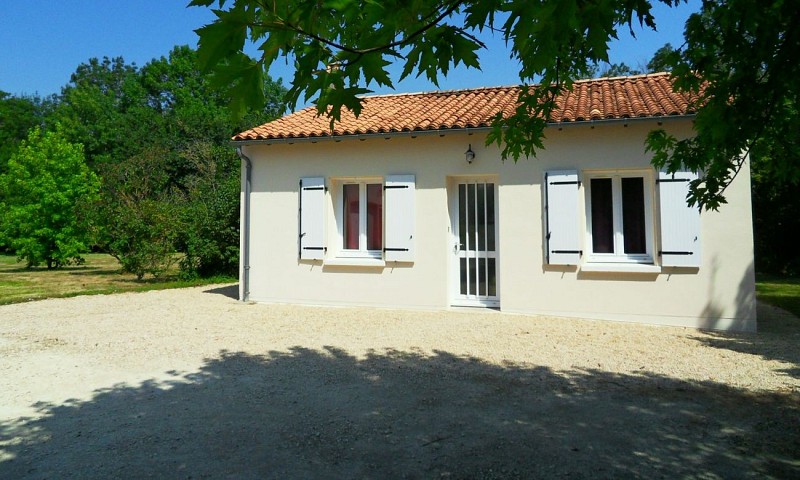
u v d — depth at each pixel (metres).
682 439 3.67
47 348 6.66
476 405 4.42
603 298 8.37
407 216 9.51
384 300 9.71
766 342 6.86
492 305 9.35
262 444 3.63
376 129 9.34
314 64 2.08
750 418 4.07
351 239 10.36
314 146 10.20
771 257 17.42
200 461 3.36
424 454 3.44
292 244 10.34
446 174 9.34
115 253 16.48
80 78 60.84
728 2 3.25
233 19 1.76
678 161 4.28
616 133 8.34
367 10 1.99
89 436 3.79
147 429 3.93
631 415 4.16
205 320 8.65
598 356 6.13
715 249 7.79
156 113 41.97
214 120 34.88
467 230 9.56
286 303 10.37
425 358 6.08
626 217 8.55
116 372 5.55
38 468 3.28
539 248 8.73
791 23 3.02
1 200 24.91
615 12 2.42
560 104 9.37
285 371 5.55
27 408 4.43
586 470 3.18
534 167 8.77
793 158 4.07
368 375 5.38
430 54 2.42
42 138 22.94
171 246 15.88
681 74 3.83
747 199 7.63
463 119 9.22
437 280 9.38
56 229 21.94
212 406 4.45
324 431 3.86
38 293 12.94
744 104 3.55
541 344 6.76
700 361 5.88
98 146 41.91
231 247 15.48
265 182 10.55
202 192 18.64
